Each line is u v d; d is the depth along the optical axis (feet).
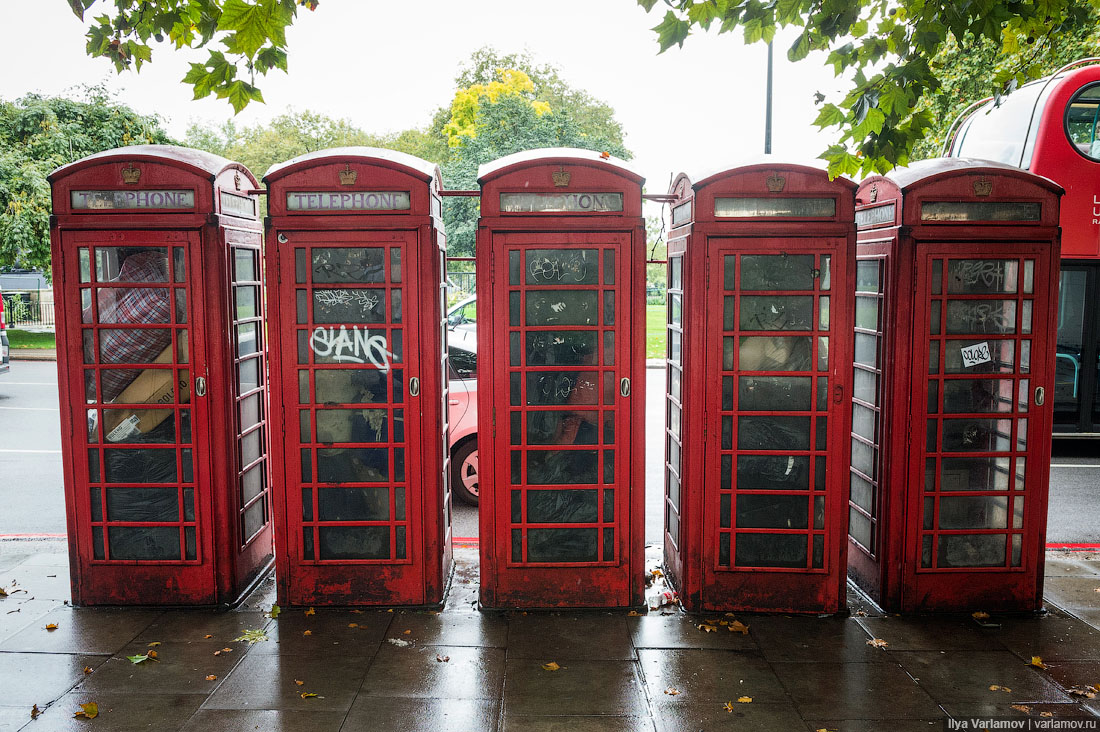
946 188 14.51
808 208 14.38
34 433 34.65
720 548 15.12
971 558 15.38
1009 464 15.25
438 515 15.23
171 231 14.61
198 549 15.19
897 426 14.96
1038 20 14.99
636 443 14.93
